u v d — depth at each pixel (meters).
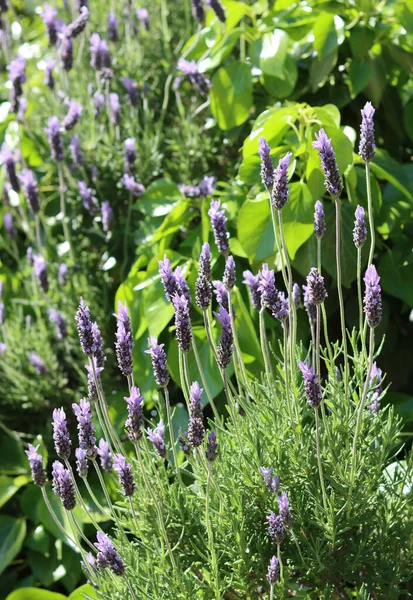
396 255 1.73
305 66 1.84
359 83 1.76
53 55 2.03
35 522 1.86
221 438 1.48
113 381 1.91
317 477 1.43
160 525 1.40
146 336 1.75
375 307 1.34
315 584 1.45
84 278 1.91
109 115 1.95
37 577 1.88
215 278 1.72
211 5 1.77
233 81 1.78
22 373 1.92
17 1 2.88
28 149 2.08
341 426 1.43
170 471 1.50
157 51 2.10
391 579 1.44
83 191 1.87
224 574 1.45
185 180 1.90
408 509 1.46
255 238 1.62
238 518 1.42
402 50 1.77
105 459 1.48
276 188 1.39
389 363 1.80
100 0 2.33
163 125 2.05
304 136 1.66
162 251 1.72
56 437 1.39
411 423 1.71
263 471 1.38
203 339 1.69
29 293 1.99
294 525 1.44
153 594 1.41
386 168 1.72
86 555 1.47
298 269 1.67
